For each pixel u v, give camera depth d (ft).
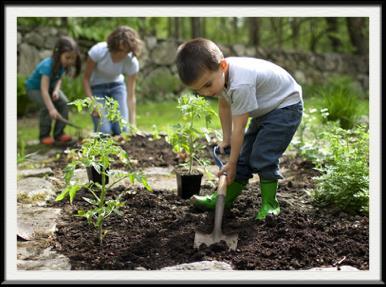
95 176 11.84
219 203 8.94
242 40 43.47
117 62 17.28
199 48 8.79
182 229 9.34
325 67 38.45
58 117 17.88
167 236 9.02
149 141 17.58
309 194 11.14
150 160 15.11
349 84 35.47
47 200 11.21
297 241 8.66
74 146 16.83
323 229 9.34
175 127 11.62
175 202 11.05
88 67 17.61
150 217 10.03
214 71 8.88
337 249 8.43
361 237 8.90
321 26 41.09
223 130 10.89
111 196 11.35
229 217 10.07
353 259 8.14
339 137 12.27
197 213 10.36
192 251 8.32
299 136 16.20
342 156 11.60
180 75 8.95
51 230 9.34
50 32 28.76
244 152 10.48
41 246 8.70
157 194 11.62
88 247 8.54
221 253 8.23
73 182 8.39
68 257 8.23
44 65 17.94
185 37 40.40
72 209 10.62
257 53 36.01
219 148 11.08
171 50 33.73
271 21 38.14
